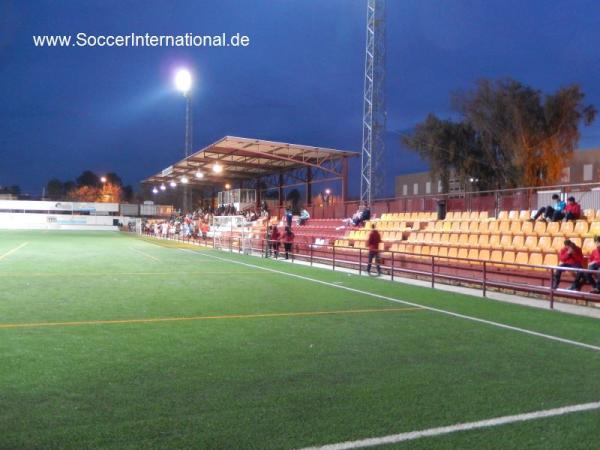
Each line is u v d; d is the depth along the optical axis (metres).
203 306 10.98
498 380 6.09
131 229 68.56
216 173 46.59
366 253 22.23
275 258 26.23
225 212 49.53
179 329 8.66
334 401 5.29
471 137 41.41
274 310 10.68
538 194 19.91
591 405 5.29
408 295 13.30
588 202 19.03
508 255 15.87
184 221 49.62
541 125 37.78
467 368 6.59
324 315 10.22
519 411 5.09
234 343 7.74
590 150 41.62
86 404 5.09
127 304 11.04
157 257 25.11
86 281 14.95
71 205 76.31
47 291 12.81
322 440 4.33
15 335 7.98
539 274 14.44
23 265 19.38
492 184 40.44
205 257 25.78
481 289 15.12
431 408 5.14
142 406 5.06
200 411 4.95
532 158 38.22
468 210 22.69
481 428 4.66
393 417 4.88
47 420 4.68
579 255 12.55
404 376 6.20
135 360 6.70
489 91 39.38
